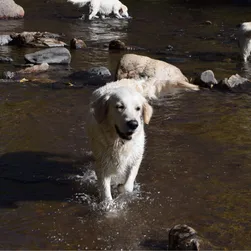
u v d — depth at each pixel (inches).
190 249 215.3
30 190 276.8
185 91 463.5
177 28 869.8
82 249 220.7
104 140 253.8
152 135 354.6
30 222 243.0
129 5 1171.3
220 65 585.3
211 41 748.6
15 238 228.8
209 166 304.7
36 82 487.2
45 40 680.4
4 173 295.6
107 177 262.5
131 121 236.5
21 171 298.7
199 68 565.6
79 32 817.5
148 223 242.8
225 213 251.9
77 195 271.9
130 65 498.6
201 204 261.0
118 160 256.5
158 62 498.3
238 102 433.4
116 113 243.3
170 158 315.6
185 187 278.8
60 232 234.5
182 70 552.7
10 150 325.7
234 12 1048.2
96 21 945.5
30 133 352.8
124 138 242.4
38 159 314.2
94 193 274.7
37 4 1152.8
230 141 343.6
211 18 979.3
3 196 269.3
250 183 283.6
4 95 441.7
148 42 735.7
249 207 257.8
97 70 521.0
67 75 521.0
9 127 362.9
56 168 303.3
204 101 436.1
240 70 560.1
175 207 258.1
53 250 219.5
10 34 722.2
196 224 241.6
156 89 444.1
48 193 273.6
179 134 357.1
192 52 663.8
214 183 283.6
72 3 1068.5
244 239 228.1
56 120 379.2
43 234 232.5
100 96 260.7
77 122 375.6
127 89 254.7
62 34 789.9
